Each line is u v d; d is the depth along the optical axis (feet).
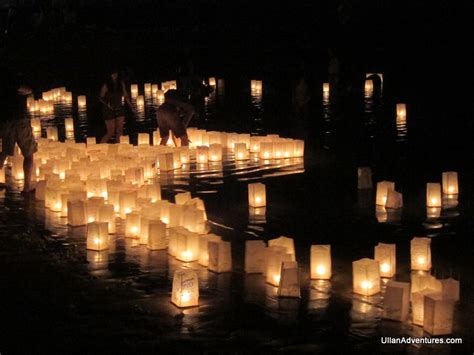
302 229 30.91
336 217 32.73
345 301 22.68
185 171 43.39
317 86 83.61
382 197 34.73
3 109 37.60
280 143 46.29
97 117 66.90
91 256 27.61
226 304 22.52
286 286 22.97
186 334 20.26
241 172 42.78
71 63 101.76
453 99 72.49
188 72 64.75
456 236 29.63
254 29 117.80
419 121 60.29
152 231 28.25
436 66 92.38
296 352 19.07
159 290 23.85
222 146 50.67
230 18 126.00
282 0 121.19
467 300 22.72
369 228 30.91
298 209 34.19
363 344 19.51
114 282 24.67
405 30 104.53
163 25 128.88
